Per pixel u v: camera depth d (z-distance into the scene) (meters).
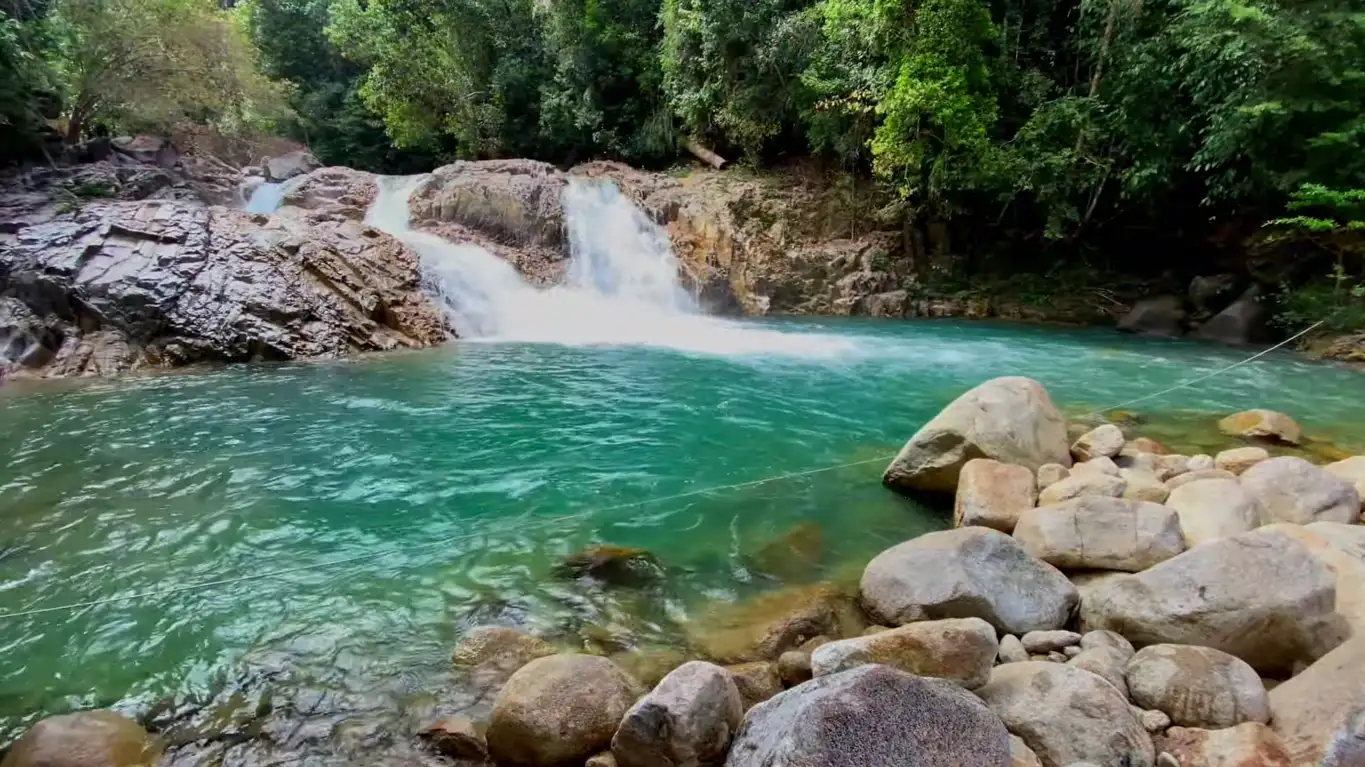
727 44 19.72
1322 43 12.85
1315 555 3.48
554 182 18.00
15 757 2.63
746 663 3.39
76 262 10.62
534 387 9.24
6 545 4.60
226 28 19.28
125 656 3.45
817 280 18.64
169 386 9.05
